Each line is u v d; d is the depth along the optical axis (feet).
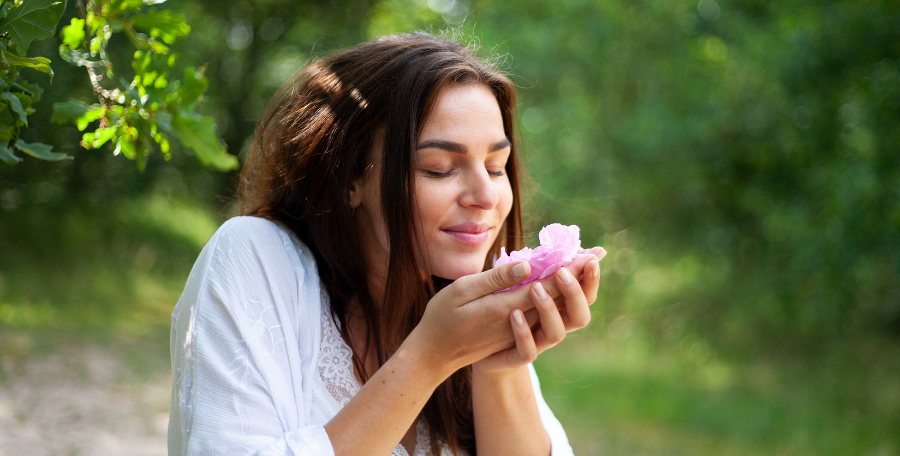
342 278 4.51
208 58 40.40
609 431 19.08
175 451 3.76
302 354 4.08
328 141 4.41
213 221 43.50
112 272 29.19
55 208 29.45
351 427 3.53
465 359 3.74
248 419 3.54
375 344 4.57
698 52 25.23
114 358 18.60
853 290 20.62
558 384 23.13
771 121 22.44
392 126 4.10
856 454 17.49
